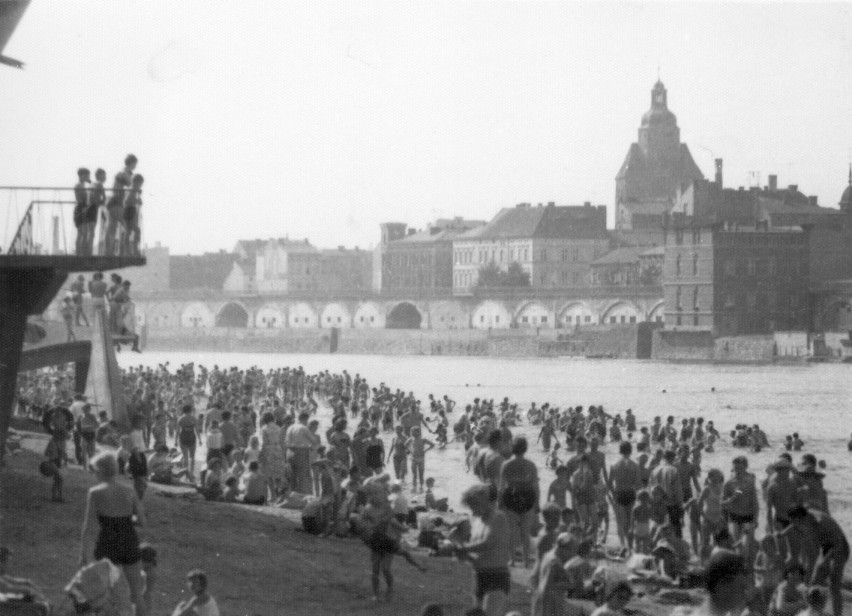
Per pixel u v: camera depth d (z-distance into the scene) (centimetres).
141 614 2600
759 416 12875
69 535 3425
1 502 3747
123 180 3753
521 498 3619
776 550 3619
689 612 2028
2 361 3797
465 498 2675
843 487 7156
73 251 3706
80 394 6016
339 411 6725
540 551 3152
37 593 2598
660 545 3825
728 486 3819
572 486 4309
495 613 2652
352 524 3947
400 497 4381
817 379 19100
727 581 1891
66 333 6875
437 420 10681
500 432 3816
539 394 16212
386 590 3278
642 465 4547
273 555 3600
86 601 2517
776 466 3641
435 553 4025
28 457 4806
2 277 3769
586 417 10694
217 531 3847
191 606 2584
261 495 4741
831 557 3244
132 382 11225
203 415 8650
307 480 4941
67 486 4153
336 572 3475
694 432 9081
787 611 3125
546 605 2758
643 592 3644
